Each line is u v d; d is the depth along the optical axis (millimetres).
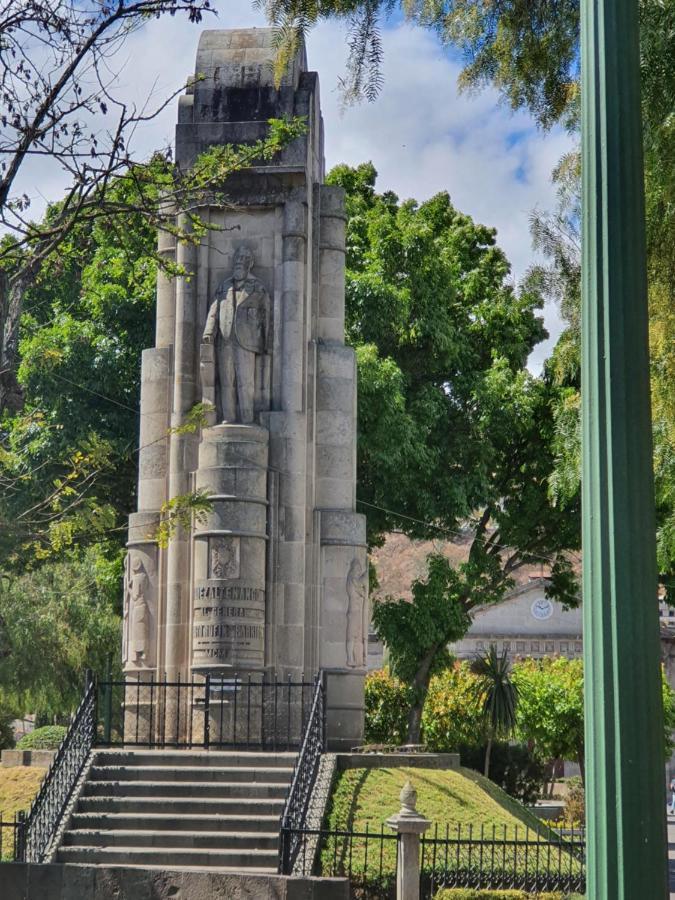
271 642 22156
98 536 31766
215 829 17984
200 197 17562
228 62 23922
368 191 37656
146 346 31891
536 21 14148
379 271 33375
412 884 15195
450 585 37781
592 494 6762
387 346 33906
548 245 15859
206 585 21953
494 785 21703
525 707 46250
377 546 36344
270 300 23203
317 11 13531
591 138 7113
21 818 17203
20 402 14859
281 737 21844
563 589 37844
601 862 6449
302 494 22703
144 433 23578
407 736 36438
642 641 6535
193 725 21781
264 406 22938
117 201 15898
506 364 35156
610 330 6863
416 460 32656
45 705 44469
